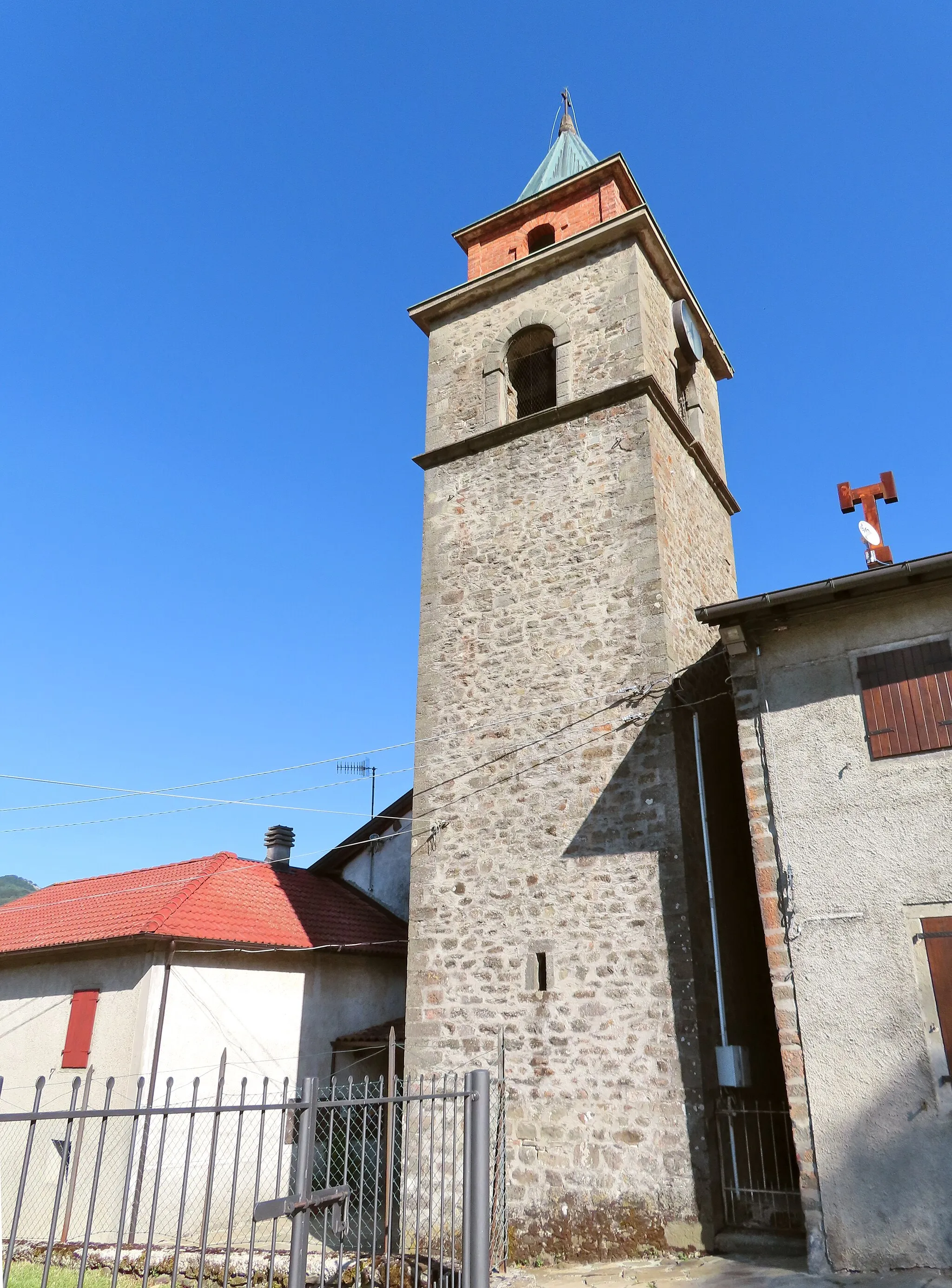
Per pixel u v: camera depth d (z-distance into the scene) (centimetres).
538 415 1262
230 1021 1265
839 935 777
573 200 1486
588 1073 927
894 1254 689
